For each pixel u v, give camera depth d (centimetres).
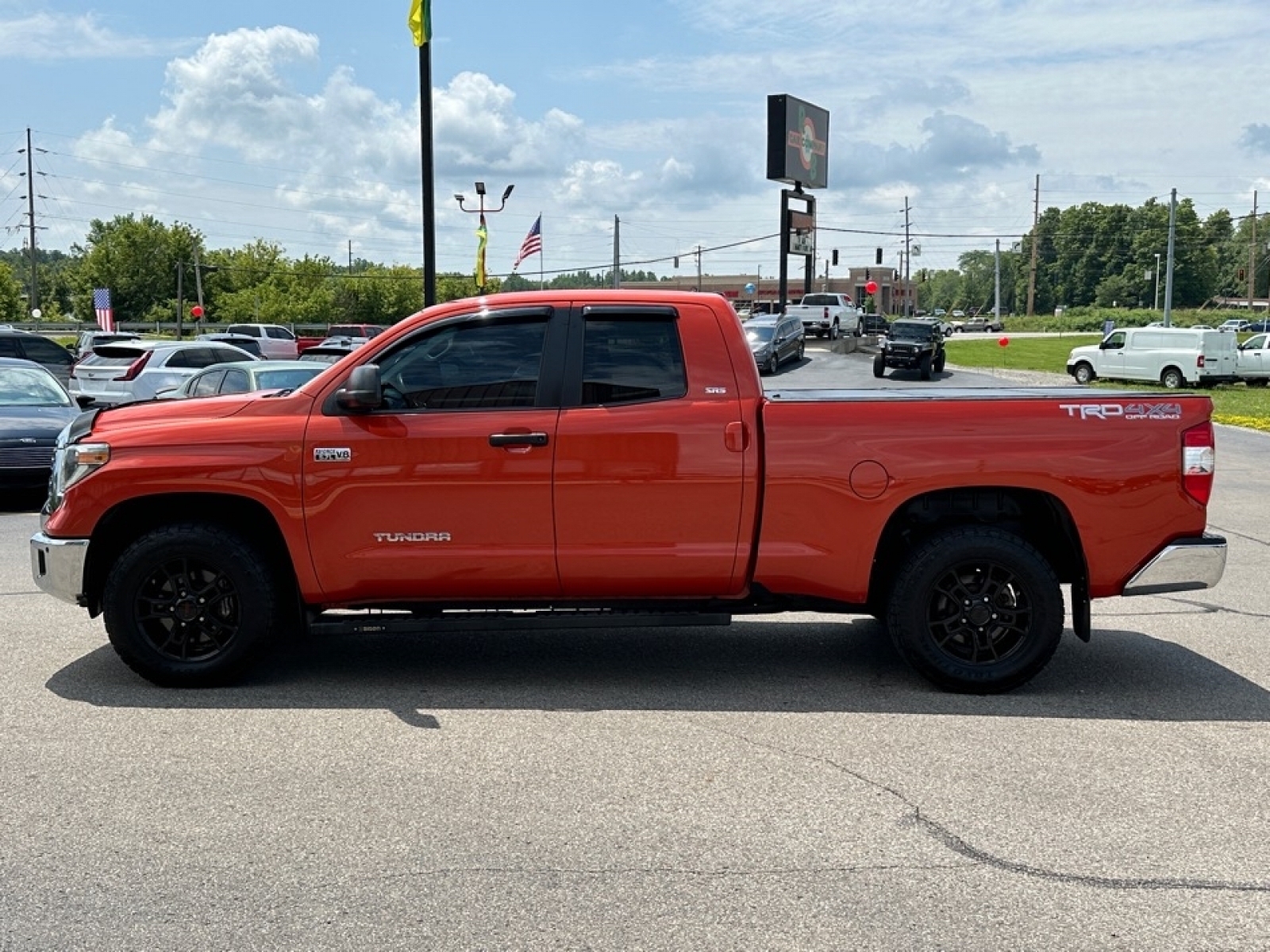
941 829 422
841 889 374
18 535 1109
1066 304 18150
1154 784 468
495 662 657
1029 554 580
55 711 557
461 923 351
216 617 596
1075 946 339
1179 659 667
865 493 577
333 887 374
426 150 1780
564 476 575
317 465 576
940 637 597
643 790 459
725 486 579
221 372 1462
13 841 409
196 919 353
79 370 2239
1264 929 350
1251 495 1416
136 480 577
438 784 464
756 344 3978
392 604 596
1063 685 613
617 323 589
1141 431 580
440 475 575
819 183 5847
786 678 625
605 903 364
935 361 3966
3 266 9625
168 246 11575
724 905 363
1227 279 17475
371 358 589
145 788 458
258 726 536
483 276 3183
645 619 591
